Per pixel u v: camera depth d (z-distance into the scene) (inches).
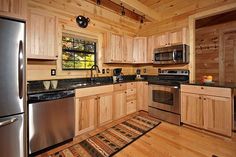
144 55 163.2
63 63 118.4
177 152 80.7
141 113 151.2
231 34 166.6
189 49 134.3
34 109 75.4
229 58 168.6
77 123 96.1
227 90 93.7
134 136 99.3
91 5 132.5
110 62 143.8
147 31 172.6
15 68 64.1
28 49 84.7
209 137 98.7
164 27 156.7
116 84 128.3
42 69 104.0
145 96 151.6
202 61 189.2
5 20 61.3
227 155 77.7
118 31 159.8
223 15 153.2
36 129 76.5
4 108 61.9
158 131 107.9
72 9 119.5
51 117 82.4
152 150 82.7
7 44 61.7
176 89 120.0
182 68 143.6
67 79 117.7
